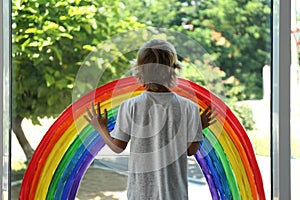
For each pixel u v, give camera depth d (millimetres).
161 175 1748
